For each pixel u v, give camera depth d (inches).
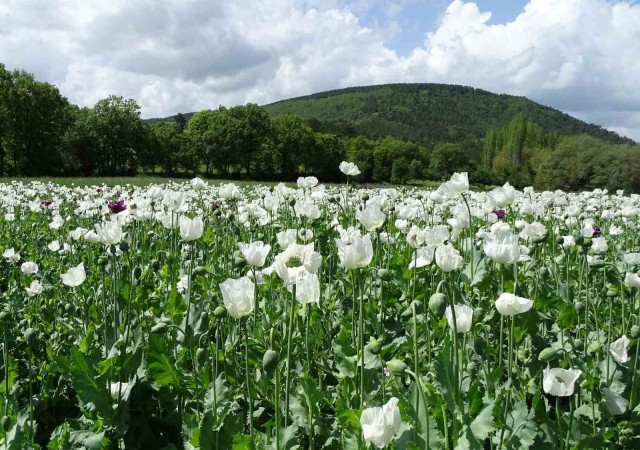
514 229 307.0
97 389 135.3
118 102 3934.5
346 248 129.5
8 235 470.9
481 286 210.1
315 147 4820.4
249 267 210.7
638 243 438.0
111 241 183.2
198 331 169.9
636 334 145.7
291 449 119.4
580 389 145.5
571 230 352.2
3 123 3129.9
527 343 167.5
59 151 3540.8
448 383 113.3
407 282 245.8
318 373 175.0
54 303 263.3
